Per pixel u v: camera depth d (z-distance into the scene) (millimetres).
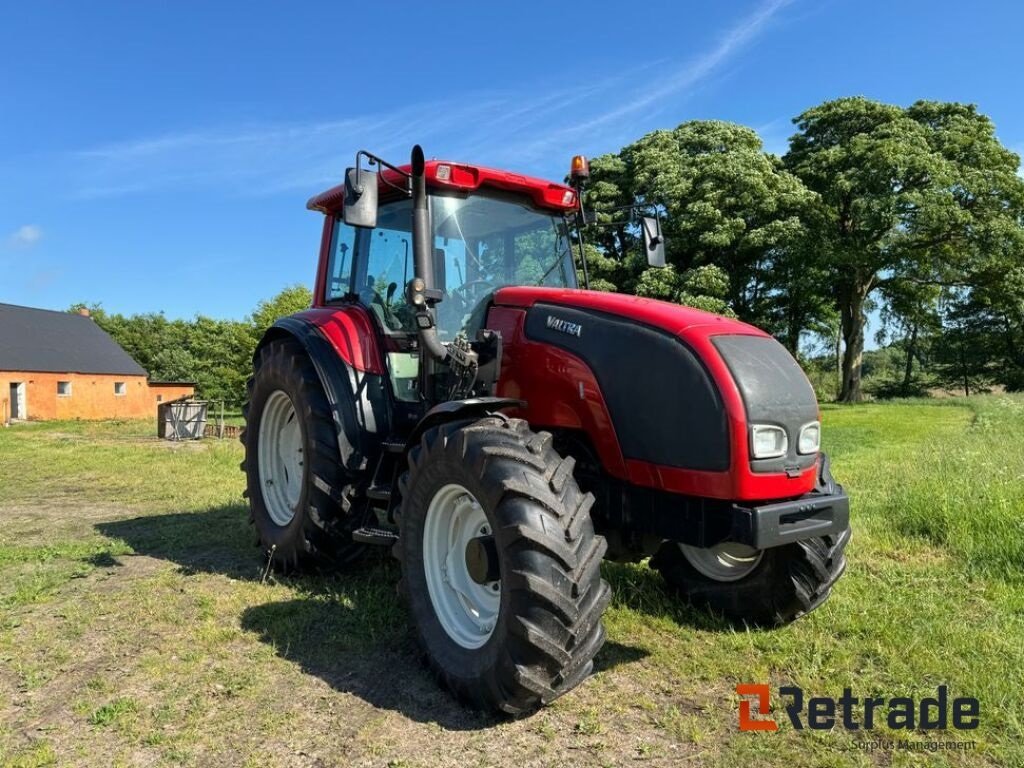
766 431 2916
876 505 6535
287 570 4586
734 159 25078
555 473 2883
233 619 3881
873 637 3586
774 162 28281
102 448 13805
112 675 3219
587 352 3387
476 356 3549
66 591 4375
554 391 3492
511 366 3701
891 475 8406
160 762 2533
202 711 2885
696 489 2980
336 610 3996
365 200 3490
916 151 26172
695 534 3047
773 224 25359
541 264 4477
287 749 2607
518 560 2701
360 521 4297
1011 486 6102
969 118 29203
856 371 32125
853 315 32031
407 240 4270
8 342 35312
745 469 2877
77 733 2734
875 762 2551
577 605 2707
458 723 2803
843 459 10578
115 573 4770
